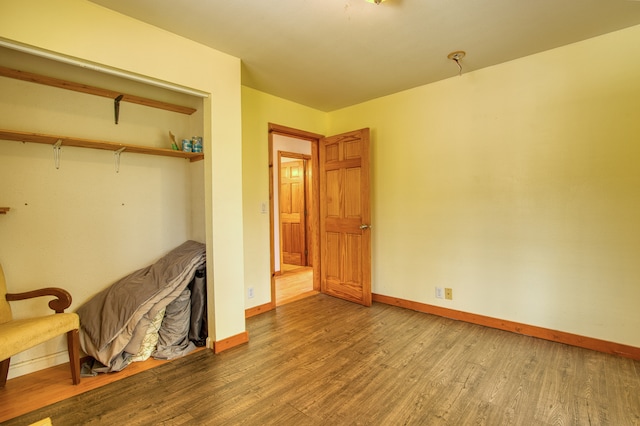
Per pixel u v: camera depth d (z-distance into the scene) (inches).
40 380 82.7
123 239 102.2
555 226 104.0
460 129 123.2
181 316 98.7
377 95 145.0
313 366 90.6
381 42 95.5
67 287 91.4
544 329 106.6
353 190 149.1
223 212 101.0
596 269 97.4
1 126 80.9
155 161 109.3
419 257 136.6
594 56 95.9
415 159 136.4
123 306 89.8
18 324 73.2
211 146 98.3
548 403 72.8
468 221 122.3
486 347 101.3
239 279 105.2
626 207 92.7
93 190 96.0
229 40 93.3
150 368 89.6
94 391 78.5
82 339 88.9
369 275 143.4
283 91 139.2
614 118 93.8
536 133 106.6
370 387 80.0
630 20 86.4
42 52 70.1
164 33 87.3
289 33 89.6
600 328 97.0
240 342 105.1
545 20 85.4
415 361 92.9
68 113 91.0
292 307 144.2
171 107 110.0
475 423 66.7
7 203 82.0
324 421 67.7
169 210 113.1
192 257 101.7
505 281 114.3
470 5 77.7
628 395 75.1
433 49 100.9
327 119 172.9
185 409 71.9
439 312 131.0
